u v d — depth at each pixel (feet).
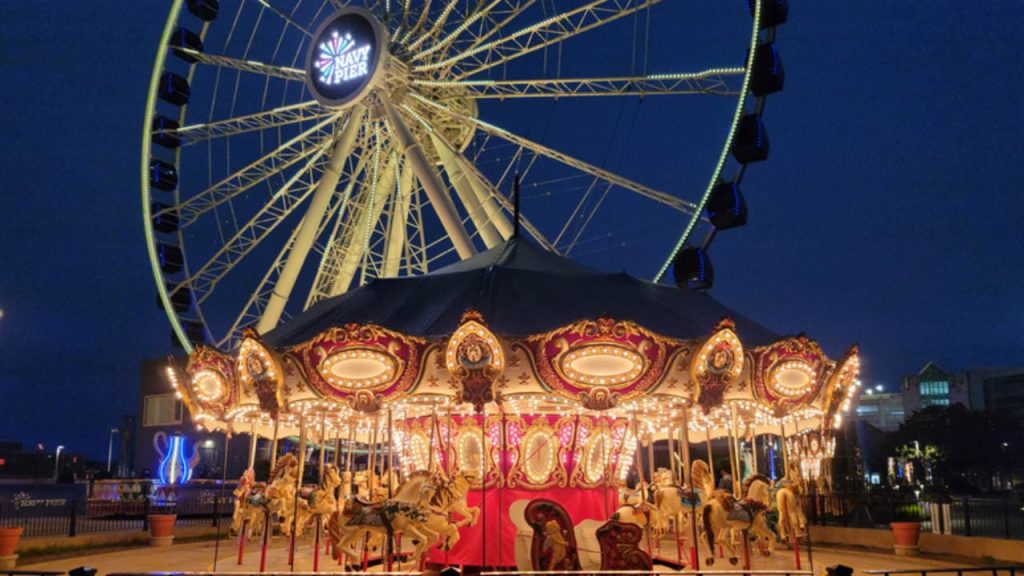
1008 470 251.19
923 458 210.18
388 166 94.94
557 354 44.01
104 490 105.91
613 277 55.62
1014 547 61.62
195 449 158.30
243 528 59.62
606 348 44.01
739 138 77.92
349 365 44.96
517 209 64.18
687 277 79.20
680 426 63.21
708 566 52.21
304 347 45.44
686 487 54.85
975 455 249.14
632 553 42.50
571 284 52.85
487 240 86.38
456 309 48.73
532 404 50.88
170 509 101.55
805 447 72.23
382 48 89.04
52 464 314.35
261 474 157.07
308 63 95.09
